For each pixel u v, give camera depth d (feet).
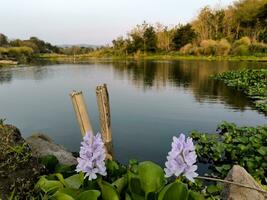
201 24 216.33
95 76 93.20
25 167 12.64
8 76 94.79
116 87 68.18
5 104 47.57
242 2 209.05
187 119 37.52
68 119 37.17
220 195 15.97
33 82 78.28
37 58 250.37
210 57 178.70
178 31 222.28
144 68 123.13
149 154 25.63
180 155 9.04
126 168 13.26
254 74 77.56
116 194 10.16
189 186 17.60
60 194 9.89
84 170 9.86
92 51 295.28
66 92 60.29
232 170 15.79
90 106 44.37
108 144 16.22
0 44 257.75
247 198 14.58
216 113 41.01
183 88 65.77
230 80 74.69
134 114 40.19
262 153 22.00
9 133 14.26
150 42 231.50
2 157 12.61
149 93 59.00
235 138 26.78
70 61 197.16
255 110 42.98
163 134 31.22
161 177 10.86
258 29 198.90
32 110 42.70
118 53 252.01
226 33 211.20
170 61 167.84
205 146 25.85
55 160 14.26
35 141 18.88
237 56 171.83
